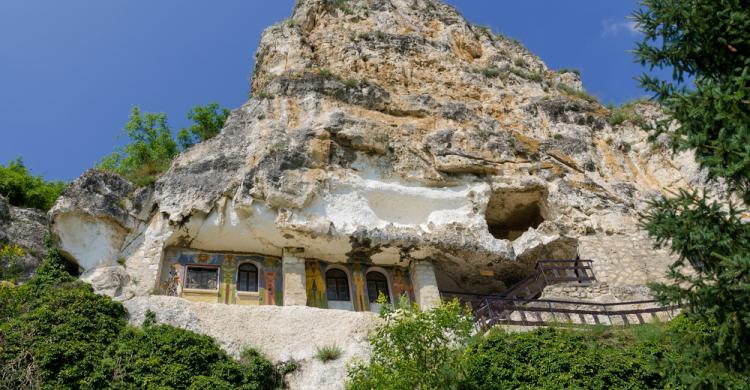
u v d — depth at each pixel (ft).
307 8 105.60
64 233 65.57
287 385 54.70
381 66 95.50
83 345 50.88
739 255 30.42
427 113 86.02
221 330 57.82
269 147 73.82
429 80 95.96
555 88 104.01
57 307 54.54
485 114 92.02
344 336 59.00
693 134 34.24
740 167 31.17
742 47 35.29
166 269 68.13
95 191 67.97
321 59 95.66
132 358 51.29
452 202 77.41
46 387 46.98
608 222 81.10
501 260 75.77
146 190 71.05
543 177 83.46
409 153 78.69
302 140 75.05
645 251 78.59
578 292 71.31
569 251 79.82
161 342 53.06
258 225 69.51
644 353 49.49
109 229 67.46
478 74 99.91
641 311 61.62
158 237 68.28
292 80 84.53
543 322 60.18
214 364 52.95
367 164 76.74
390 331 46.37
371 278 75.25
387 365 45.65
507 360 50.21
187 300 60.18
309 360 56.44
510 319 61.57
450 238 73.77
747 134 31.50
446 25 111.65
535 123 93.71
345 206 72.90
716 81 35.06
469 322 46.93
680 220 34.50
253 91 97.04
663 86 36.04
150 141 117.60
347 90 84.94
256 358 54.80
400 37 101.60
